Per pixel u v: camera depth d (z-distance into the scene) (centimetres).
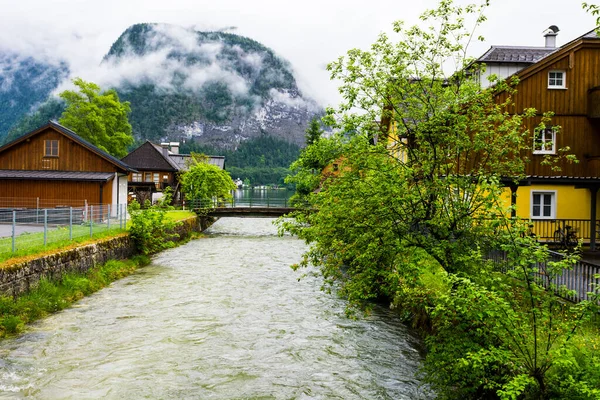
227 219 7156
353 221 1072
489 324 741
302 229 1249
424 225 1066
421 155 1108
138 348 1238
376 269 1083
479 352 713
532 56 2512
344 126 1155
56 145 3472
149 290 1917
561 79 2044
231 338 1336
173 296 1822
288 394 989
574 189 2169
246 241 3978
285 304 1728
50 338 1291
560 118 2019
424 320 1337
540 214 2181
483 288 699
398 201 1027
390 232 1021
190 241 3888
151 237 2717
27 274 1502
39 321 1437
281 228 1282
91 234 2258
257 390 1005
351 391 1006
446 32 1101
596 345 807
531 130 2009
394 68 1112
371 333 1382
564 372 708
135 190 5588
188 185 5566
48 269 1641
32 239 1859
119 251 2391
